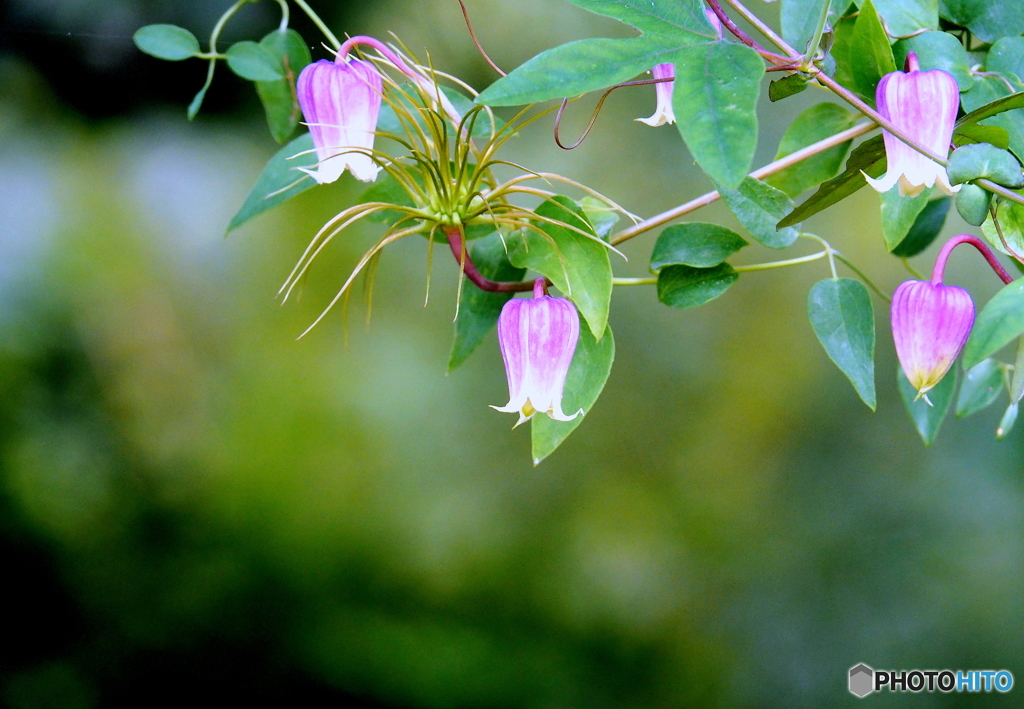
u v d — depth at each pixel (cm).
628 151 200
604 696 214
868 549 210
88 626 216
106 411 220
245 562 223
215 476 225
